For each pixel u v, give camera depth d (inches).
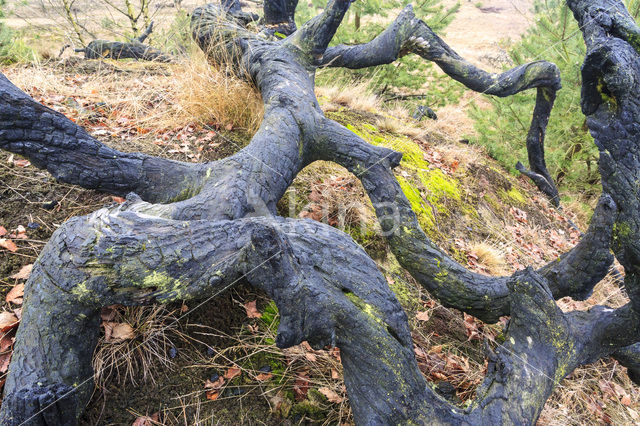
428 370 122.1
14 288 101.7
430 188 202.5
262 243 72.1
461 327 143.7
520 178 274.8
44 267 78.7
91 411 88.7
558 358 87.6
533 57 276.7
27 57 233.9
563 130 267.4
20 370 72.3
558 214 255.6
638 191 80.0
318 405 100.5
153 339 102.0
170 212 92.4
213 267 77.1
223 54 187.3
